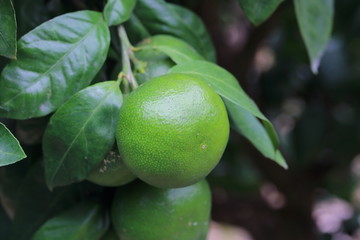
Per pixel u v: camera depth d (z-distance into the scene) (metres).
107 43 0.46
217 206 1.13
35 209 0.52
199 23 0.53
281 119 1.13
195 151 0.42
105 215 0.51
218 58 0.88
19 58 0.44
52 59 0.44
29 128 0.51
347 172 1.25
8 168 0.53
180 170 0.42
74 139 0.45
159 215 0.48
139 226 0.48
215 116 0.42
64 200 0.52
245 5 0.49
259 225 1.13
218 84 0.45
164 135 0.41
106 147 0.45
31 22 0.52
